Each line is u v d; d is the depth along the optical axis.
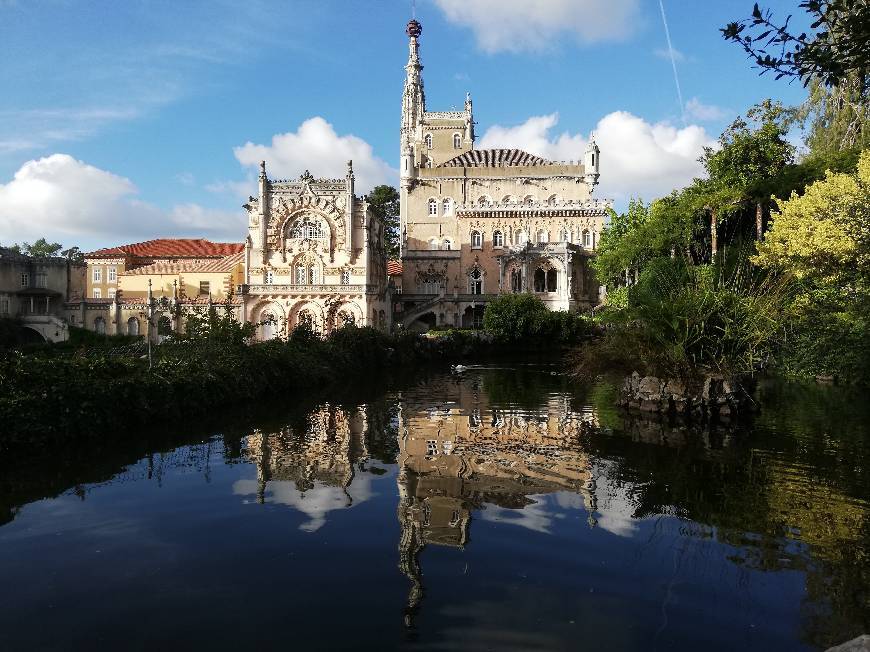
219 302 72.81
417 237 92.38
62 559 10.48
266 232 74.38
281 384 33.50
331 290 72.31
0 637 7.96
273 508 13.09
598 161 89.38
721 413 22.70
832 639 7.72
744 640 7.70
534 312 69.06
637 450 18.03
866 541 10.87
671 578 9.48
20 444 18.02
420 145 110.19
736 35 8.03
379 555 10.49
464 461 17.00
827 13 7.97
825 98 40.03
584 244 86.69
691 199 48.06
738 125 53.59
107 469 16.45
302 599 8.92
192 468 16.55
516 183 90.44
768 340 27.20
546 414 25.05
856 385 29.62
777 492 13.73
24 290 73.69
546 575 9.60
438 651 7.48
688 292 25.23
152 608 8.72
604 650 7.48
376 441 20.00
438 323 83.31
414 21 124.00
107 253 83.25
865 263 26.19
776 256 30.09
